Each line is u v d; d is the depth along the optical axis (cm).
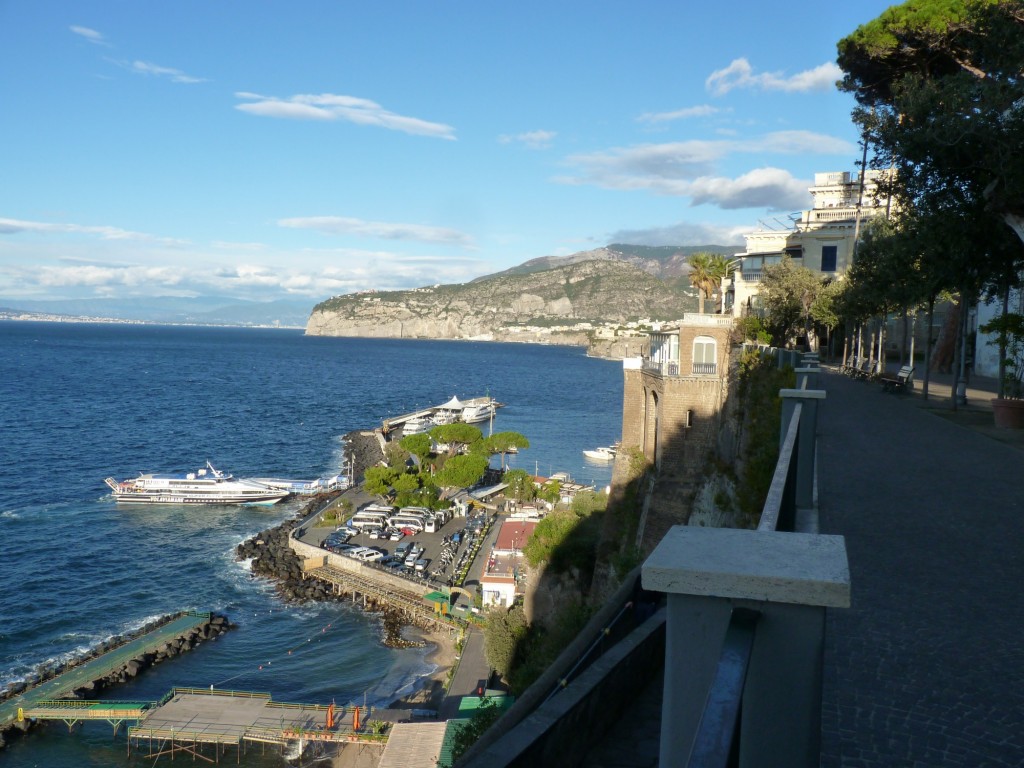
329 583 5744
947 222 2041
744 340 4544
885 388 3198
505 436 9219
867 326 5334
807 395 1037
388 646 4775
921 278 2684
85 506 7544
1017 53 1828
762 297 5659
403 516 7062
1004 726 499
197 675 4322
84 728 3809
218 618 4975
